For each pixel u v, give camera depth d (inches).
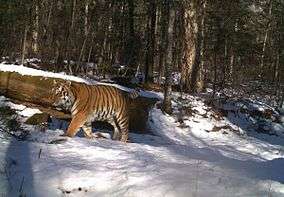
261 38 1449.3
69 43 974.4
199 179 285.7
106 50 1192.8
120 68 1053.2
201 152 419.2
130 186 278.5
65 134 437.7
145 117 668.1
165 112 770.8
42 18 1060.5
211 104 893.2
